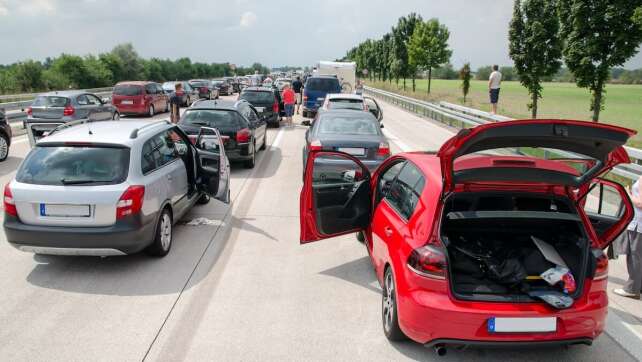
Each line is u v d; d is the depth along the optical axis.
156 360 3.88
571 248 3.99
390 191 5.01
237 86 49.12
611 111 35.16
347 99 16.47
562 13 13.29
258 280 5.43
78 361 3.85
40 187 5.29
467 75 31.47
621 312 4.90
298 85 28.77
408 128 20.41
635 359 4.05
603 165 3.76
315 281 5.44
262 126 14.00
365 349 4.10
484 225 4.38
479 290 3.69
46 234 5.23
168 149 6.67
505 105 37.88
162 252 6.01
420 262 3.66
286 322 4.52
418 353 4.07
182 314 4.63
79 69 41.75
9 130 12.01
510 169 3.72
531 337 3.56
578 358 4.06
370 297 5.07
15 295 4.98
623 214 4.36
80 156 5.52
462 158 3.83
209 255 6.15
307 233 5.42
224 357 3.94
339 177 8.75
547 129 3.41
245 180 10.48
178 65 69.94
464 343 3.56
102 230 5.25
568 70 13.43
